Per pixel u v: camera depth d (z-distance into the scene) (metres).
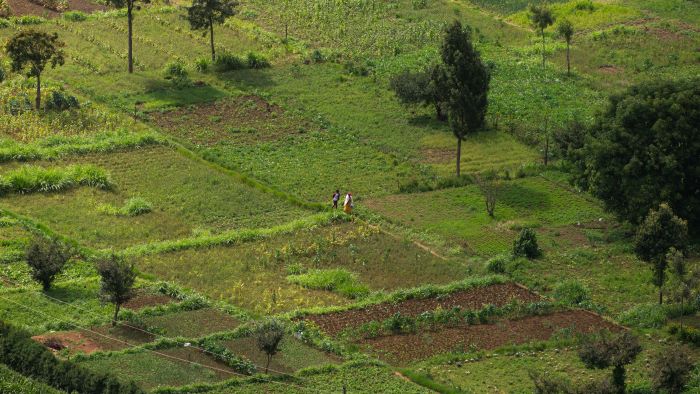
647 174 88.62
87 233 88.31
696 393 68.25
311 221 91.69
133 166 100.75
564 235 90.94
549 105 116.31
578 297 80.69
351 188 98.75
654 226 79.06
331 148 106.56
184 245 86.81
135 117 110.56
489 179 99.94
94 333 72.75
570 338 75.31
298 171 101.56
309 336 74.19
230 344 72.50
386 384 68.94
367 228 91.44
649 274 84.62
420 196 97.62
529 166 102.06
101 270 73.94
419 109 115.50
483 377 70.56
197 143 106.19
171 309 76.69
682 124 88.19
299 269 84.62
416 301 80.25
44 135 104.75
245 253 86.75
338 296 81.19
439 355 73.19
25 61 108.38
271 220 92.75
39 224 87.88
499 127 110.88
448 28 99.44
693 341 75.25
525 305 79.12
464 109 98.69
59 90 113.62
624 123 89.88
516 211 94.81
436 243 89.31
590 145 90.38
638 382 69.81
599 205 95.88
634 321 77.88
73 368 63.47
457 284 82.25
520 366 72.06
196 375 68.31
